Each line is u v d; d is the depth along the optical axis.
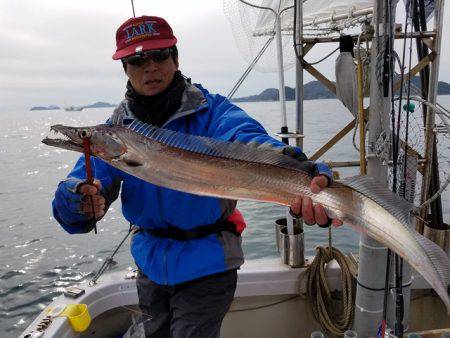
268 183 0.87
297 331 1.67
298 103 1.66
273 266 1.66
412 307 1.65
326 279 1.62
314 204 0.85
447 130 1.47
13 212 7.07
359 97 1.46
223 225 1.13
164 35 1.09
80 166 1.10
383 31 1.26
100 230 5.76
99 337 1.54
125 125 0.93
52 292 4.01
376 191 0.85
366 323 1.40
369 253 1.36
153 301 1.21
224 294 1.12
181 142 0.91
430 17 1.74
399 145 1.32
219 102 1.18
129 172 0.93
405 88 1.52
